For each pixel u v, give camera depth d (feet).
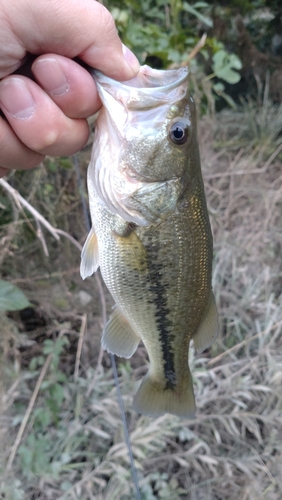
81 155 1.15
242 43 1.89
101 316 1.24
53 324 1.18
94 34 0.43
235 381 1.15
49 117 0.45
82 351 1.20
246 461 1.09
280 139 1.75
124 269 0.55
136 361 1.26
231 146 1.71
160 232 0.54
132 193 0.52
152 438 0.99
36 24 0.41
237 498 1.05
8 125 0.47
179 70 0.52
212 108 1.50
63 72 0.44
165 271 0.56
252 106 1.86
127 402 1.08
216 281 1.32
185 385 0.67
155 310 0.58
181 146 0.52
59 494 0.95
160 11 1.42
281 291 1.46
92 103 0.47
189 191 0.54
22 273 1.13
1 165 0.52
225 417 1.14
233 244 1.42
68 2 0.41
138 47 1.12
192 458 1.06
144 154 0.51
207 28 1.81
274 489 1.05
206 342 0.64
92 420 1.04
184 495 1.06
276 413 1.12
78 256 1.21
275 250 1.50
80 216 1.20
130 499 0.98
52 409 1.01
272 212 1.53
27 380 1.10
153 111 0.50
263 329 1.30
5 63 0.43
